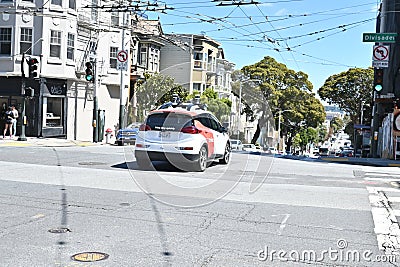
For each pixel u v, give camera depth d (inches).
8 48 1148.5
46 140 1056.2
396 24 1165.1
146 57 1659.7
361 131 1839.3
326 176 561.3
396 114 944.9
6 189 404.5
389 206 377.1
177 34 1745.8
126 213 328.8
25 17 1146.0
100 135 1155.3
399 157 920.3
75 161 616.7
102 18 1318.9
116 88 1398.9
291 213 343.6
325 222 319.0
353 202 391.5
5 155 663.8
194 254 244.2
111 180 466.9
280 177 538.0
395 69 1138.0
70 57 1210.0
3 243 254.2
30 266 220.2
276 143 1770.4
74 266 221.9
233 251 251.3
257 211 346.6
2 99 1165.7
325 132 4271.7
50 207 340.5
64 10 1178.6
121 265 224.8
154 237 272.5
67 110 1221.7
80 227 289.6
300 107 1974.7
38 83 1146.0
